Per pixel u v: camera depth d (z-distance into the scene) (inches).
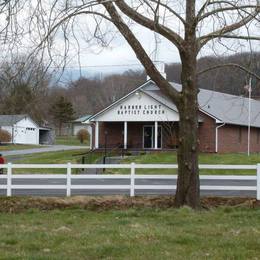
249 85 864.9
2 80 617.6
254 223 730.2
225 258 485.7
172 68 1571.1
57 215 852.6
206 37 848.9
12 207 940.6
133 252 510.6
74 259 484.4
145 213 841.5
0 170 1448.1
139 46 845.8
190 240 575.5
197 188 895.7
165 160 1959.9
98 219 799.1
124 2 790.5
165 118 2380.7
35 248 543.2
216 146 2361.0
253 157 2010.3
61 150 3287.4
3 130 4242.1
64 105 4635.8
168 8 798.5
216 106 2465.6
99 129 2615.7
